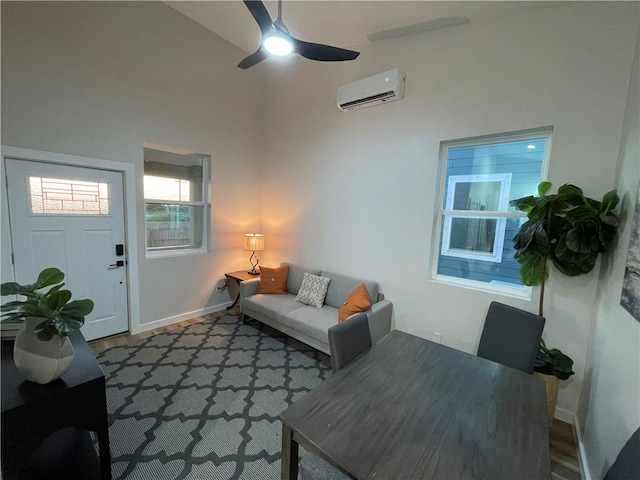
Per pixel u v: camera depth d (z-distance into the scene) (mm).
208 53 3477
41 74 2381
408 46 2611
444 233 2633
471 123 2299
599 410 1500
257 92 4066
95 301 2885
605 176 1798
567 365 1789
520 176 2244
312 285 3215
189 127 3385
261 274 3604
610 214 1604
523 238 1839
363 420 1062
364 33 2680
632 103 1585
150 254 3312
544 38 1968
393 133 2771
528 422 1069
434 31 2449
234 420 1888
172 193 3500
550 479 832
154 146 3184
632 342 1201
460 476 839
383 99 2748
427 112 2531
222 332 3246
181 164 3551
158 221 3406
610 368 1417
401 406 1146
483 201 2424
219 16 3125
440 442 964
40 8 2340
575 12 1852
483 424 1054
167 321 3418
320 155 3432
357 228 3117
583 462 1625
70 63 2518
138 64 2930
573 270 1811
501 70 2143
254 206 4207
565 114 1914
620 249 1495
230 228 3955
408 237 2723
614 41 1735
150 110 3055
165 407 1990
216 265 3855
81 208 2725
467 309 2402
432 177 2539
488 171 2383
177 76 3232
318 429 1011
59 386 1188
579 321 1913
